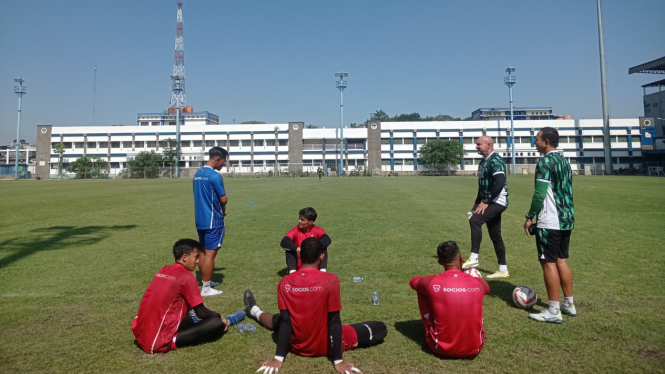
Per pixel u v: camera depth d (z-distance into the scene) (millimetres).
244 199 17578
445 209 13172
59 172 69062
